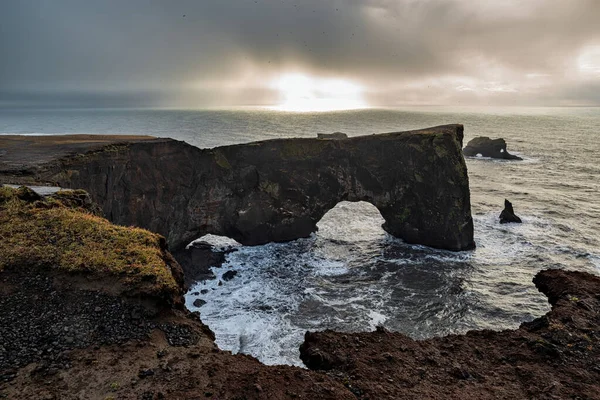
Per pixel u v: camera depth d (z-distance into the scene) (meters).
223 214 44.72
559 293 15.28
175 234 41.91
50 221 15.02
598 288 15.10
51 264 12.66
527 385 10.73
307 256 42.44
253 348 25.48
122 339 10.69
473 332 13.86
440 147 42.66
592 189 65.75
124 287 12.07
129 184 35.72
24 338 10.26
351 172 47.00
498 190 67.38
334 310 30.66
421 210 44.41
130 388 9.12
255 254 43.19
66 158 28.89
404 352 12.45
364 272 38.03
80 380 9.23
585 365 11.27
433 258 41.06
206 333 12.38
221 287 35.06
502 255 41.09
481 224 50.31
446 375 11.24
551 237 44.94
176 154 40.31
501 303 31.45
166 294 12.12
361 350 12.47
